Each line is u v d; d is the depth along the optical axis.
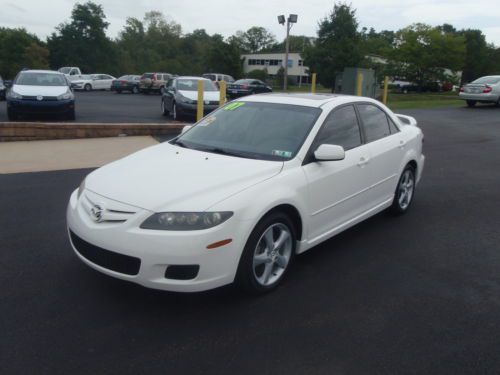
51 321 3.47
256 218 3.63
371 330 3.50
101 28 73.38
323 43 34.88
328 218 4.57
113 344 3.22
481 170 9.23
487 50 80.62
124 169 4.14
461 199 7.12
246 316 3.62
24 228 5.28
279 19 28.31
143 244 3.37
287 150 4.30
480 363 3.15
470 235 5.57
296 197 4.03
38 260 4.47
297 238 4.27
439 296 4.06
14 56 65.31
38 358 3.05
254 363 3.07
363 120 5.23
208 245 3.40
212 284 3.51
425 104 25.11
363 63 34.38
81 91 38.19
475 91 22.61
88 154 9.41
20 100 13.30
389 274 4.46
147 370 2.97
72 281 4.08
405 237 5.43
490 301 4.00
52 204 6.15
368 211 5.27
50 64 71.06
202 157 4.29
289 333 3.42
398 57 48.69
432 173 8.88
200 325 3.48
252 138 4.57
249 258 3.70
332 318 3.65
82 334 3.32
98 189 3.82
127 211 3.49
